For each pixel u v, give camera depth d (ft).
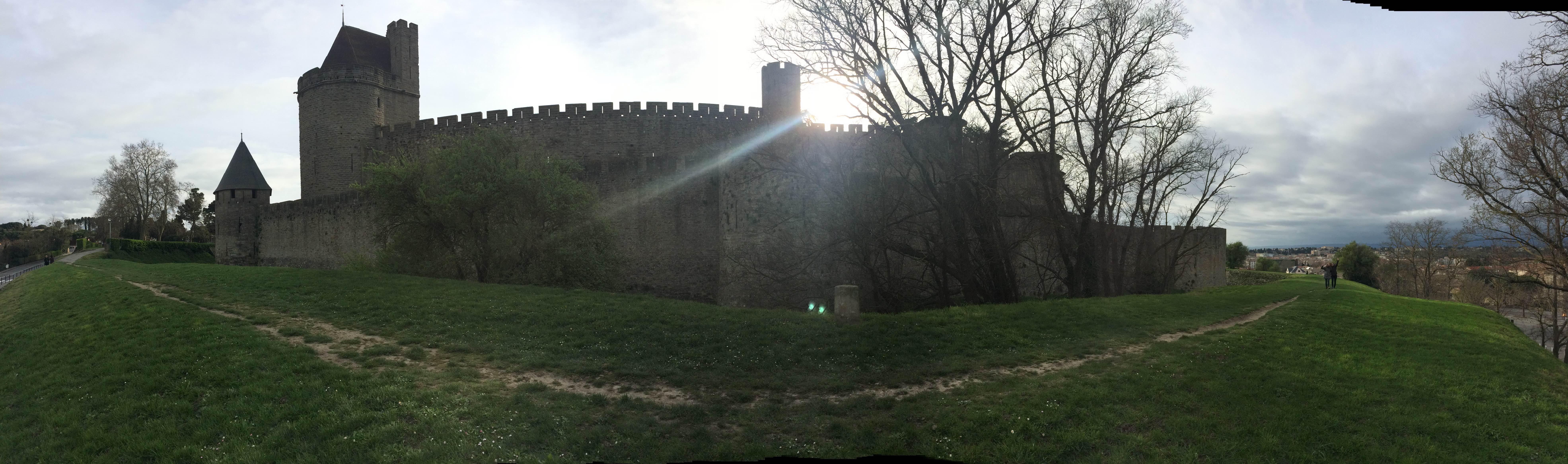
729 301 83.46
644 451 27.35
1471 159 106.83
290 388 33.76
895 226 81.92
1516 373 41.57
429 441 27.45
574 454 27.04
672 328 47.88
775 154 83.76
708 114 160.56
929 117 78.84
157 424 30.83
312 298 61.31
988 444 28.40
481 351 42.83
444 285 68.49
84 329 51.65
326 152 171.22
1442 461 27.73
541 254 85.46
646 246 108.88
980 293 78.07
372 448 27.22
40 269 134.62
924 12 77.05
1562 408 35.01
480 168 87.04
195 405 32.99
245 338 43.86
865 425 30.27
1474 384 38.37
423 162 93.40
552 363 39.68
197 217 302.66
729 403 33.37
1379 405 34.14
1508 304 181.68
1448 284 203.51
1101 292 93.09
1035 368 39.60
